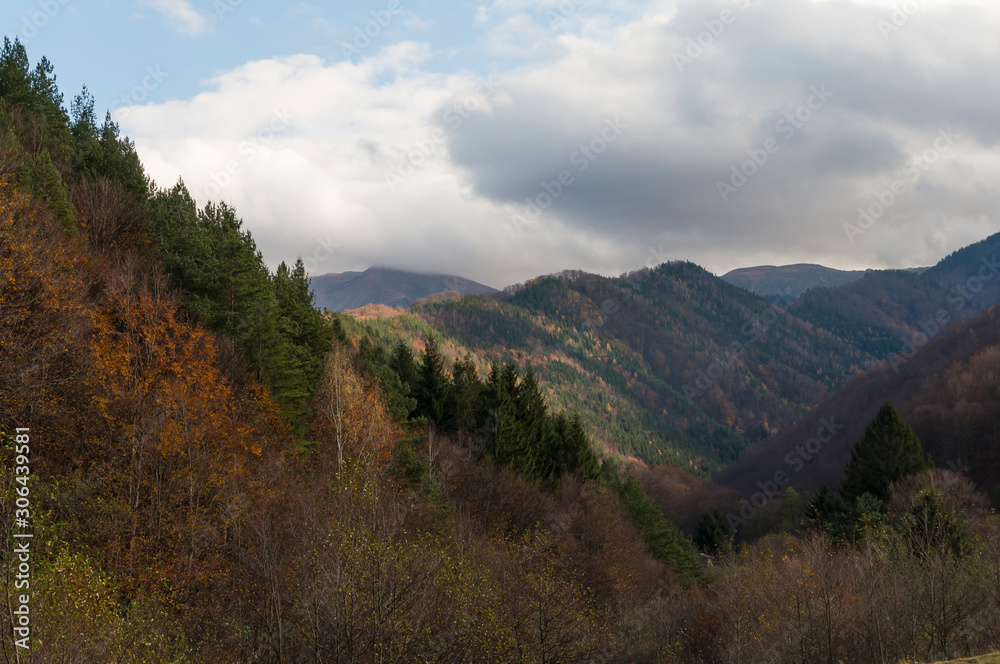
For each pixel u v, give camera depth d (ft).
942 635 72.38
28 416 68.85
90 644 44.68
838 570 82.74
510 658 68.18
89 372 75.41
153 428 73.97
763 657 84.84
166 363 81.51
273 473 87.25
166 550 69.77
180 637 54.80
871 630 76.23
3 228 73.46
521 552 107.14
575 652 77.05
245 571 65.26
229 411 90.68
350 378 133.80
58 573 47.06
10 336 68.59
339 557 55.16
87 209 124.67
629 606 137.80
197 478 75.66
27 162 109.19
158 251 128.26
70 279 81.10
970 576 76.54
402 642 55.57
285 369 130.41
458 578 67.51
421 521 96.84
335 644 52.60
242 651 57.06
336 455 120.98
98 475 70.38
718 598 115.85
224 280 127.95
